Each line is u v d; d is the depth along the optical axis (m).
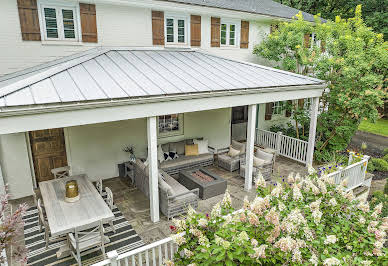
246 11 11.09
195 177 8.51
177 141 10.40
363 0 20.53
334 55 10.49
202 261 3.67
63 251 5.45
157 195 6.54
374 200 8.72
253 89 7.38
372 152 14.75
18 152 7.68
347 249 4.29
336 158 10.99
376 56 9.84
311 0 21.94
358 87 9.98
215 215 4.09
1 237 4.24
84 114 5.21
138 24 9.21
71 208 5.63
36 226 6.53
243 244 3.34
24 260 4.54
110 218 5.31
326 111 11.34
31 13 7.43
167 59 8.69
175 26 10.16
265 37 12.69
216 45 11.25
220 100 7.04
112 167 9.27
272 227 3.88
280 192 4.88
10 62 7.44
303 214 4.59
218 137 12.18
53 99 4.84
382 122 21.64
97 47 8.47
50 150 8.27
